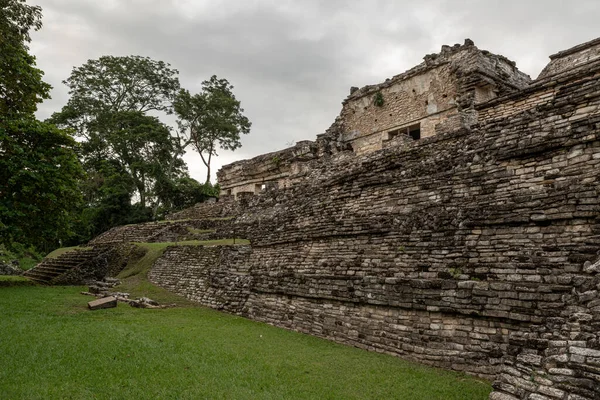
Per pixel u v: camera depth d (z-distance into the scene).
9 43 18.67
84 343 11.30
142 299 19.52
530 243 10.05
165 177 49.16
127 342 11.59
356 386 8.98
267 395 8.34
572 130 10.20
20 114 23.25
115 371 9.29
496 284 9.73
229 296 19.08
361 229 14.23
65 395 7.92
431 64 24.89
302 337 13.84
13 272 35.97
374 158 16.66
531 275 9.52
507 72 23.95
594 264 8.47
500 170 11.70
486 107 14.16
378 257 13.26
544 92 12.70
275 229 19.88
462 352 9.99
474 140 13.02
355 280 13.14
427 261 11.79
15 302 18.44
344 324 13.23
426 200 13.55
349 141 30.00
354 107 29.97
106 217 47.91
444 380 9.26
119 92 55.75
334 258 14.89
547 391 6.61
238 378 9.30
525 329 9.11
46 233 24.20
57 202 24.03
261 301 17.27
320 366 10.40
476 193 12.11
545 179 10.59
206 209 41.44
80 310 17.23
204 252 23.61
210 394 8.24
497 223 10.70
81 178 26.72
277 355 11.37
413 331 11.17
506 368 7.48
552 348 7.20
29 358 9.88
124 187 48.38
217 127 57.69
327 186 18.33
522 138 11.33
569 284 8.62
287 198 24.55
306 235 16.64
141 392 8.20
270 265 17.89
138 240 36.44
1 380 8.48
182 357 10.55
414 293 11.30
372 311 12.51
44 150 23.05
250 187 40.31
